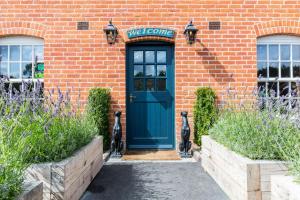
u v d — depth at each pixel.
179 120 6.88
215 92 6.86
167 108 7.14
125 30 6.90
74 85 6.88
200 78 6.90
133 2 6.93
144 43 7.09
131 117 7.13
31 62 7.00
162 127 7.16
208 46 6.93
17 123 3.28
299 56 7.10
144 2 6.92
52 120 3.76
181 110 6.89
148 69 7.17
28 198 2.53
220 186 4.49
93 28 6.91
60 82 6.86
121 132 6.45
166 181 4.81
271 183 3.11
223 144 4.58
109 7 6.92
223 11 6.96
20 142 2.97
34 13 6.88
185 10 6.94
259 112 4.49
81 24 6.91
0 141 2.73
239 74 6.92
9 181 2.41
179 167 5.65
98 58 6.89
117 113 6.42
